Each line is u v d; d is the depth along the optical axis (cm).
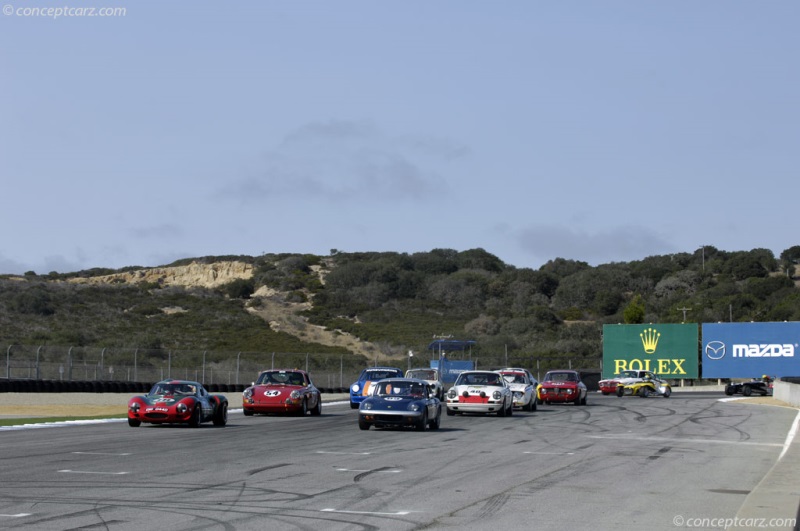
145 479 2272
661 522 1783
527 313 17975
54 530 1588
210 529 1631
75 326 13388
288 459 2788
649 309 18325
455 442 3484
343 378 10475
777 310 15638
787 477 2459
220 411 4316
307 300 17475
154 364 10181
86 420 4466
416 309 18075
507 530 1669
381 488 2183
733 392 9700
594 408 6500
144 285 16938
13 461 2630
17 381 6838
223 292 17462
